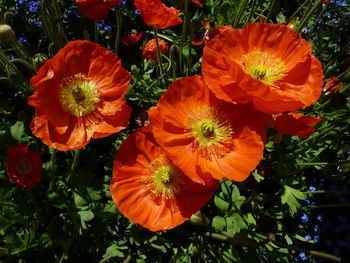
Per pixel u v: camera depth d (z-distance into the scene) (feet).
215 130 0.72
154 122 0.67
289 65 0.72
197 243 0.98
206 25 1.09
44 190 1.02
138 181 0.74
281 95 0.63
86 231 0.97
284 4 1.71
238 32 0.71
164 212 0.72
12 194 0.94
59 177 1.01
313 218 1.40
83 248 0.98
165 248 0.94
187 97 0.72
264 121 0.70
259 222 0.83
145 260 0.99
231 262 0.95
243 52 0.73
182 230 0.80
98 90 0.80
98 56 0.79
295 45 0.71
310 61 0.70
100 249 1.02
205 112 0.73
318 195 1.45
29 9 1.36
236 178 0.66
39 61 0.90
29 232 0.97
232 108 0.72
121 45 1.30
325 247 1.40
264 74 0.72
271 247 1.02
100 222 0.98
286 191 1.00
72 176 0.96
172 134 0.70
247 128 0.70
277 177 1.07
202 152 0.70
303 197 0.99
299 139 1.15
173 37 1.33
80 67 0.80
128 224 1.00
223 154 0.70
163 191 0.73
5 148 0.95
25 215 0.95
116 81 0.80
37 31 1.30
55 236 0.93
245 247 1.05
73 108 0.79
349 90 1.16
